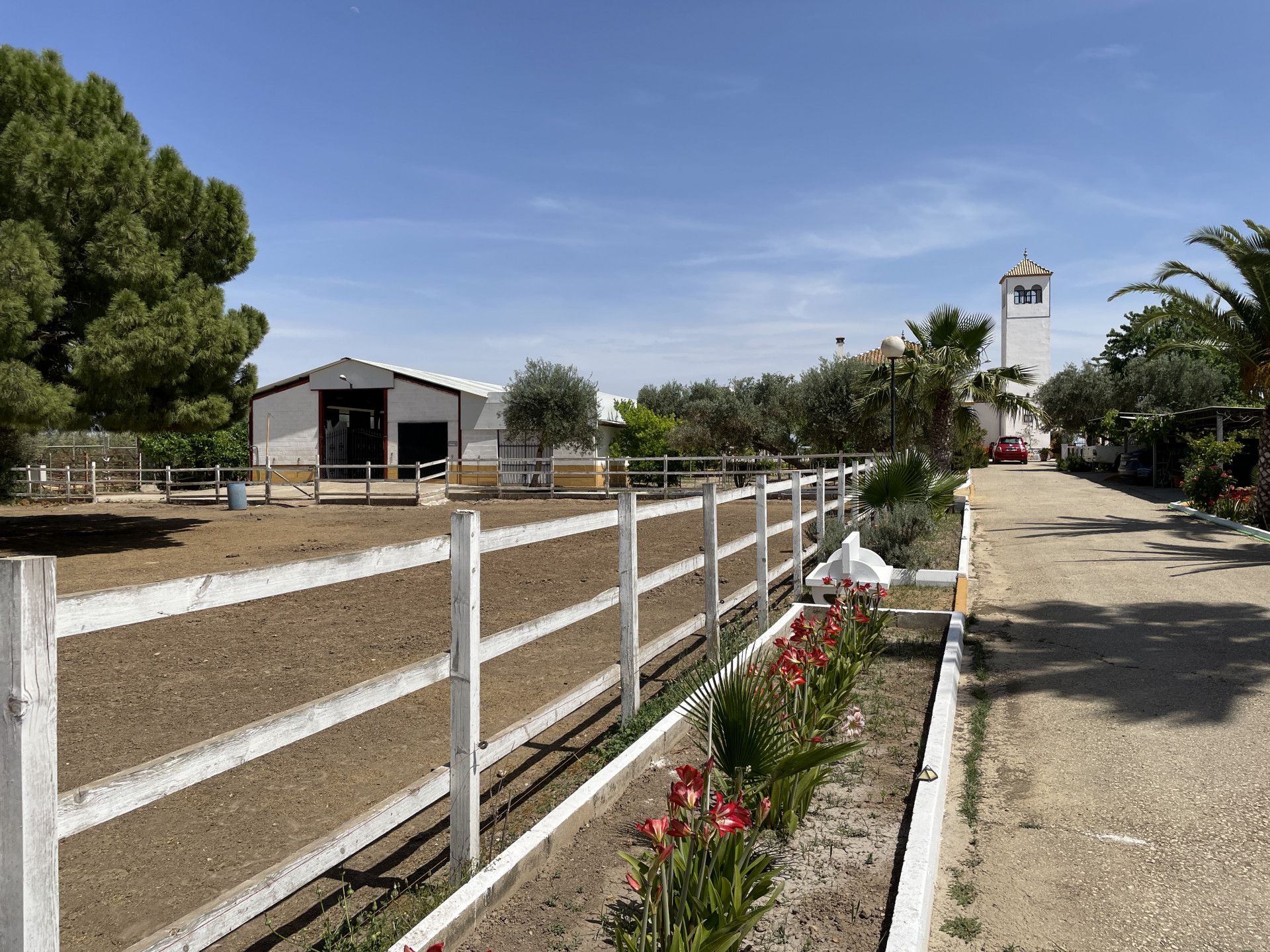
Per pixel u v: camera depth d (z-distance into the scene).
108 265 13.91
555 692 5.54
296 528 17.47
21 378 12.32
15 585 1.66
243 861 3.42
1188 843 3.53
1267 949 2.80
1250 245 14.05
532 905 2.94
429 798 3.01
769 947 2.73
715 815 2.49
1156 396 39.00
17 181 13.50
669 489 23.28
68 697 5.54
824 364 28.80
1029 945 2.86
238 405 18.73
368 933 2.78
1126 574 9.87
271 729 2.34
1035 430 50.41
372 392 33.09
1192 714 5.05
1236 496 15.74
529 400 29.02
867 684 5.68
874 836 3.51
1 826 1.66
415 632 7.43
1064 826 3.72
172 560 12.63
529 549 13.03
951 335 18.36
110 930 2.94
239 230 17.20
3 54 14.89
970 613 7.98
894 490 10.87
